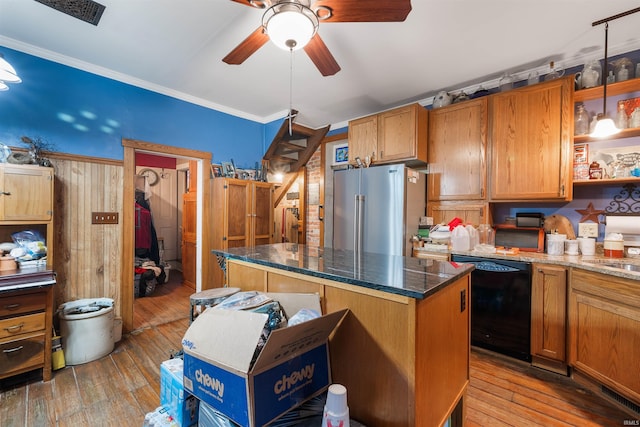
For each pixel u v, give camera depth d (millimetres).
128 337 2889
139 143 3092
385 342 1125
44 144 2549
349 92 3334
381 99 3521
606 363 1886
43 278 2117
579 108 2523
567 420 1753
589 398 1959
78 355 2365
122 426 1695
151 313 3521
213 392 1030
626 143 2402
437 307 1225
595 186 2547
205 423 1121
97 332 2457
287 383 1037
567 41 2322
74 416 1769
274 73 2908
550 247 2516
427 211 3275
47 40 2387
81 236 2748
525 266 2354
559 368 2240
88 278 2779
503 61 2633
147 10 2027
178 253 6188
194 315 1562
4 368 1968
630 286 1755
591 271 1999
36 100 2518
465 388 1512
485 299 2549
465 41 2326
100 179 2852
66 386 2072
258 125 4258
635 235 2354
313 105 3719
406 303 1069
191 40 2379
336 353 1258
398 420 1082
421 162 3273
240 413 938
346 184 3479
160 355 2537
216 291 1660
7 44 2369
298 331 989
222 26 2197
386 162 3383
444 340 1291
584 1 1879
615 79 2336
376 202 3191
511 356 2436
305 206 4633
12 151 2389
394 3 1407
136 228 4840
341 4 1416
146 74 2957
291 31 1503
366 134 3545
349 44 2369
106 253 2877
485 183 2861
